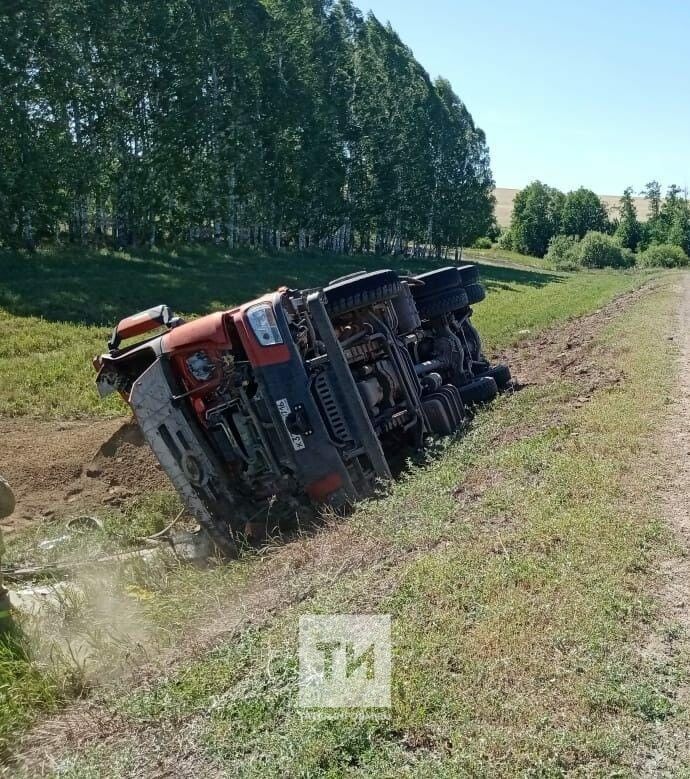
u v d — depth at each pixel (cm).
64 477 1001
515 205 10869
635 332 1859
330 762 369
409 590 512
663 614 480
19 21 3219
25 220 3284
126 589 656
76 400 1361
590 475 704
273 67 4638
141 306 2495
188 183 3994
